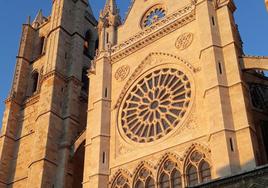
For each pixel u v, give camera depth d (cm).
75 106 5872
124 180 4288
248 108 3816
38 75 6919
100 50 5503
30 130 6166
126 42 5306
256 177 2580
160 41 4941
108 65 5303
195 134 3988
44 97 5822
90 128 4959
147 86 4784
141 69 4959
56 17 6756
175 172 3978
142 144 4369
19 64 7044
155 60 4875
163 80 4684
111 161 4497
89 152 4775
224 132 3616
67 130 5516
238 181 2631
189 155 3928
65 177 5088
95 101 5022
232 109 3797
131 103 4819
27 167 5769
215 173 3488
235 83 3916
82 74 6631
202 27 4453
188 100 4303
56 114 5631
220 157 3528
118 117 4812
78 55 6456
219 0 4606
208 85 4000
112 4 5981
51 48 6412
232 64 4059
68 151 5319
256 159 3466
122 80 5059
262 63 4034
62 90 5966
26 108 6506
